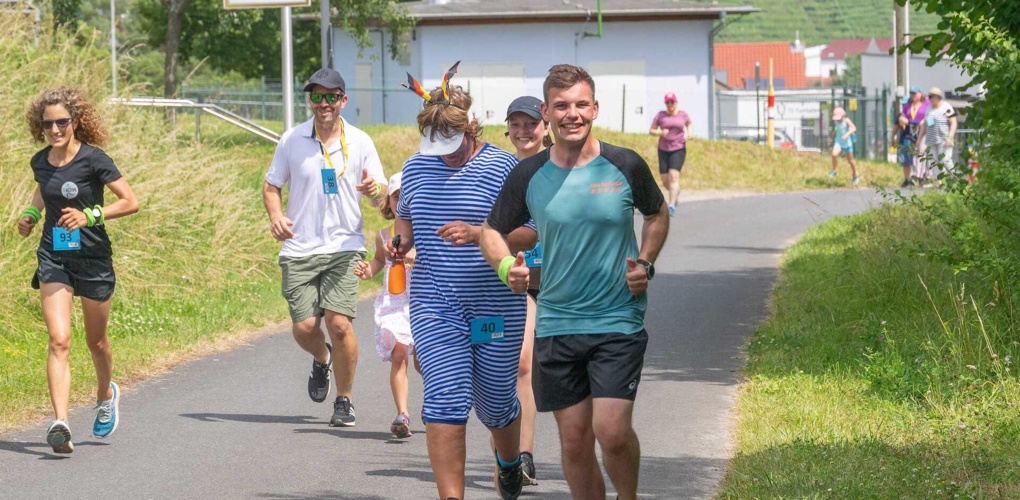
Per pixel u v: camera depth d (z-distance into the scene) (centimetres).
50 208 1805
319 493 1569
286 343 2703
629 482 1256
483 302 1375
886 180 7175
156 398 2152
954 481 1476
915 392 1947
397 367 1859
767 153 8106
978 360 2022
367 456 1762
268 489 1588
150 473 1667
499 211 1279
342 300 1947
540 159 1264
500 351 1384
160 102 3991
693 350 2508
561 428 1270
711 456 1712
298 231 1959
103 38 4066
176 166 3503
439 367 1352
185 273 3222
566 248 1237
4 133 3152
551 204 1238
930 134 6153
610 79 11431
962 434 1681
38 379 2194
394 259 1484
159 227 3266
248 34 11719
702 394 2111
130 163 3356
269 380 2317
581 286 1236
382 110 11712
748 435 1752
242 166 4141
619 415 1214
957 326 2191
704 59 11406
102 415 1836
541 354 1257
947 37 2477
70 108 1783
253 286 3338
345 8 10050
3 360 2366
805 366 2219
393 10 10231
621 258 1240
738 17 11431
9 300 2630
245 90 11094
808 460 1572
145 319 2795
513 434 1441
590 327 1234
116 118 3603
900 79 8825
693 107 11469
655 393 2127
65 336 1775
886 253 2853
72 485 1609
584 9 11288
